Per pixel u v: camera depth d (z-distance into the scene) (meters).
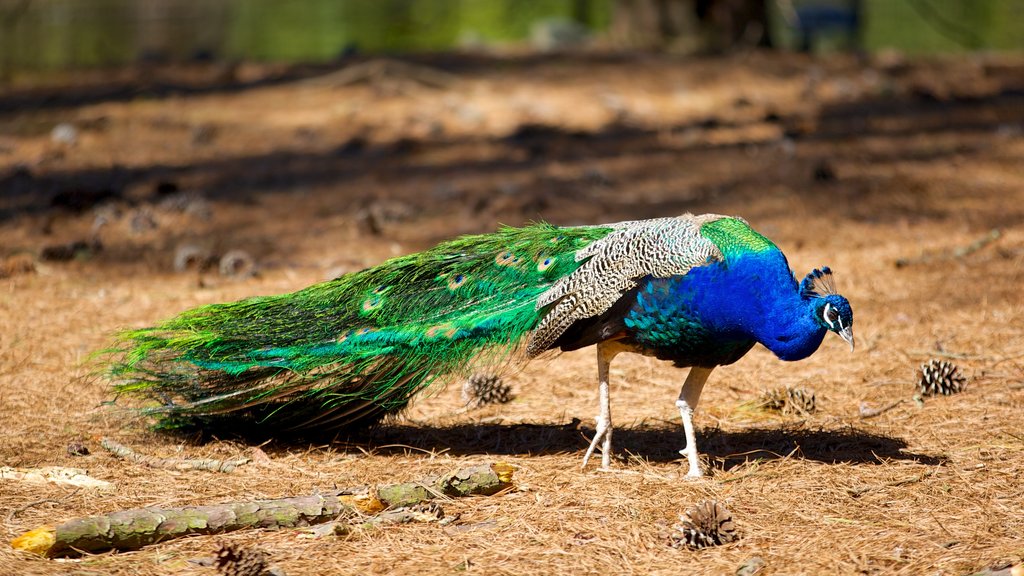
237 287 17.89
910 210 21.86
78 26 52.34
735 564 9.12
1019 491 10.55
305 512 9.91
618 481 11.10
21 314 16.42
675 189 23.53
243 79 34.44
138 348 11.93
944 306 16.56
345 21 60.88
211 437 12.34
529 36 50.97
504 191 23.53
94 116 29.86
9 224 21.38
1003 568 8.57
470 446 12.43
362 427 12.52
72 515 10.16
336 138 28.30
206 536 9.68
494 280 11.76
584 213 21.89
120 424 12.68
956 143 26.70
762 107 30.42
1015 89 32.91
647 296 10.84
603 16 59.84
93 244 20.09
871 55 37.91
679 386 14.45
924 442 12.15
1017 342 14.99
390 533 9.83
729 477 11.20
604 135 28.03
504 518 10.16
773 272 10.57
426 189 23.94
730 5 36.94
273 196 23.77
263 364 11.72
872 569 8.91
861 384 14.11
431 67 34.12
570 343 11.46
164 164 26.20
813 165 24.97
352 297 12.08
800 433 12.63
